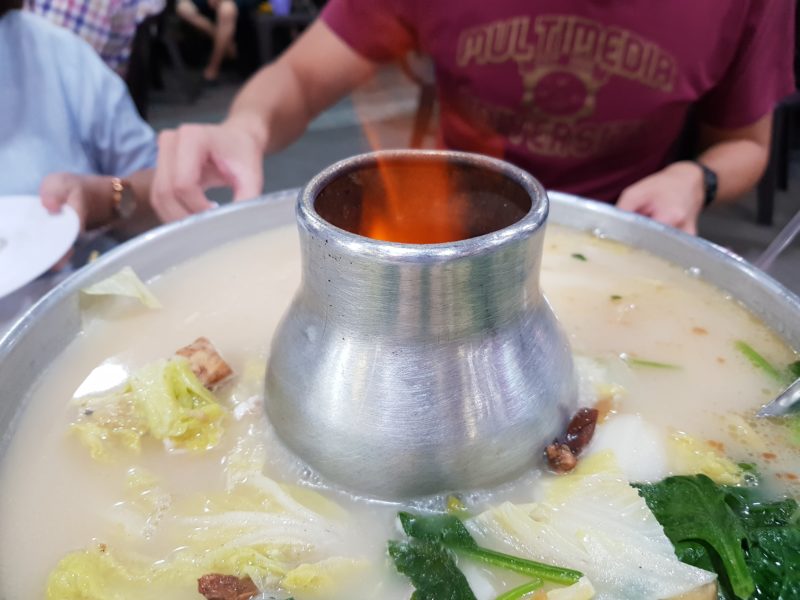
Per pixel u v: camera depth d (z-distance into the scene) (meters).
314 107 0.90
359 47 0.86
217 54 2.39
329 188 0.30
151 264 0.44
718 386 0.35
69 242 0.57
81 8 1.07
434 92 0.90
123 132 0.89
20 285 0.51
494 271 0.25
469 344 0.26
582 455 0.30
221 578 0.24
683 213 0.58
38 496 0.28
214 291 0.43
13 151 0.80
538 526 0.26
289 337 0.29
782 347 0.38
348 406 0.27
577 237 0.49
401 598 0.25
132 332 0.39
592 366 0.35
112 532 0.27
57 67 0.84
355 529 0.27
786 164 1.36
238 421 0.32
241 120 0.74
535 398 0.28
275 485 0.28
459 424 0.26
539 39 0.69
